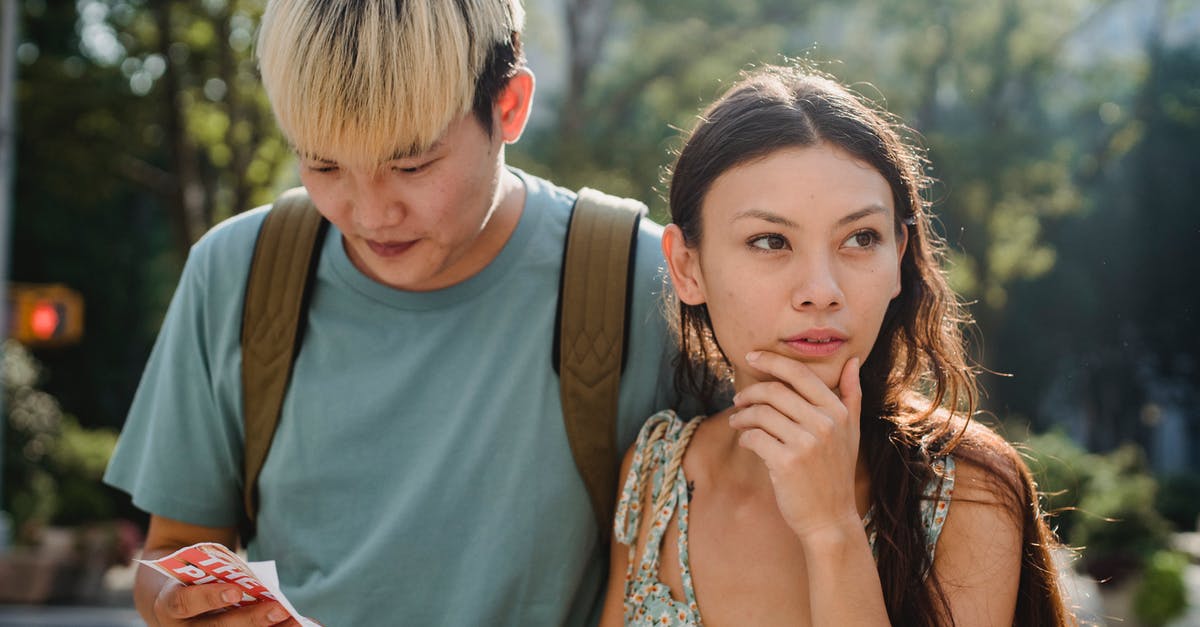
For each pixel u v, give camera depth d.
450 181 2.00
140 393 2.49
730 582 2.03
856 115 1.94
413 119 1.89
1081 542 12.39
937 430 2.02
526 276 2.30
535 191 2.39
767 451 1.86
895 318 2.10
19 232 27.28
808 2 17.20
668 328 2.29
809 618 1.96
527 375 2.26
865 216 1.87
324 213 2.05
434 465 2.25
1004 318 29.06
